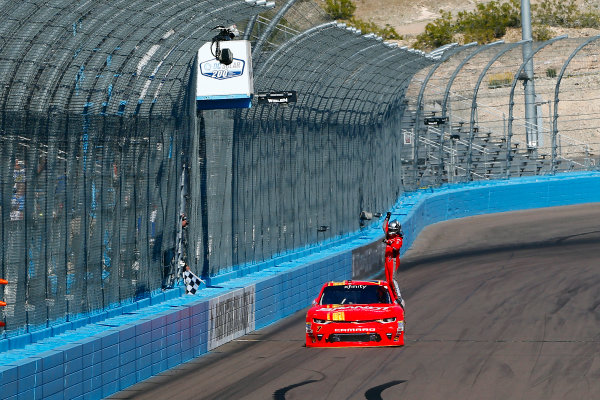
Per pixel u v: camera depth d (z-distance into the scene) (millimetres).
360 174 107375
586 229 120688
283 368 53031
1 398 38531
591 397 43531
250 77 66500
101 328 51000
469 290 83750
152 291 61188
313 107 89938
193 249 67812
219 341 62156
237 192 75562
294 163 86938
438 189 144375
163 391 48219
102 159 54094
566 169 161000
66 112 49750
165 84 60625
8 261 45125
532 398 43656
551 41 149500
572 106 196250
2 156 44406
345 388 46938
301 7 72875
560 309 72312
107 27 49375
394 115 130500
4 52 43438
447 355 55531
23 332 46281
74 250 51281
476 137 158500
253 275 76250
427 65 111688
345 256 89500
